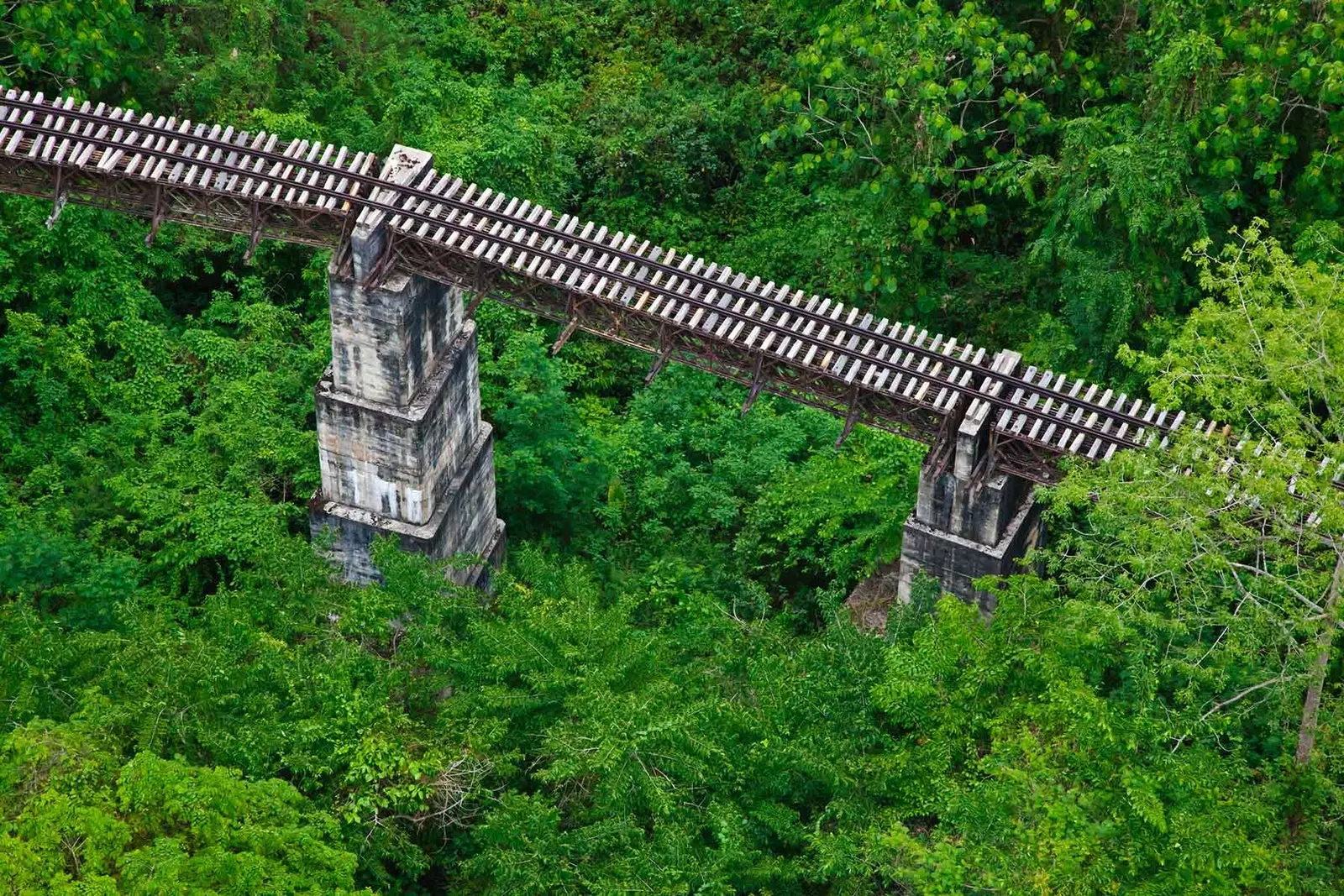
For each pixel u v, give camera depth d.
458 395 39.12
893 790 30.69
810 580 43.66
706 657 38.06
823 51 45.50
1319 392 28.89
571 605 33.31
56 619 37.53
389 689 32.28
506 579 35.34
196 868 25.33
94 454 43.44
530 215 37.34
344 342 36.53
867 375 35.59
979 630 31.08
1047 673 29.41
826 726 31.70
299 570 35.03
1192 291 43.25
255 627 34.03
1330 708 29.72
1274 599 29.98
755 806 31.12
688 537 44.59
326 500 39.50
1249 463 29.23
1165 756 27.48
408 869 30.36
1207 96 40.62
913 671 30.73
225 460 43.50
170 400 44.84
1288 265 29.94
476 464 40.69
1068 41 44.91
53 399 43.56
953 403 35.16
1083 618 28.78
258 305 46.88
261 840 26.31
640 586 42.50
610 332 37.09
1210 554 28.06
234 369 45.56
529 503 43.66
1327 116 41.53
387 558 34.91
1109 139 42.88
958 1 46.34
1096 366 43.91
